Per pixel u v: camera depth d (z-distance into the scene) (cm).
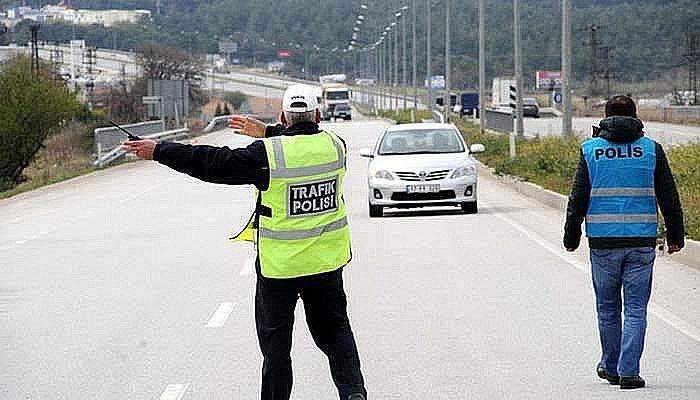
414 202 3888
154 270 2731
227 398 1462
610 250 1486
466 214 3969
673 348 1712
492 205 4366
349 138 10950
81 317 2108
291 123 1266
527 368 1599
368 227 3600
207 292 2369
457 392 1468
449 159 3947
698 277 2436
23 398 1500
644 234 1479
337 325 1280
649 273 1488
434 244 3098
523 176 5259
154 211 4469
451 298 2208
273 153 1230
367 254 2905
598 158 1491
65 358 1747
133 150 1205
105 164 8150
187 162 1208
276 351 1260
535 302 2147
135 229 3769
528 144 6900
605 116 1537
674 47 19938
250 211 4353
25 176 7931
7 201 5562
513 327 1903
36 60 10912
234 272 2664
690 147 4784
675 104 15675
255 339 1850
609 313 1505
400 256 2853
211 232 3597
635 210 1484
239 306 2181
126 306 2217
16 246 3378
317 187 1244
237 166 1218
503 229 3456
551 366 1609
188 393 1496
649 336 1806
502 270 2577
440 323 1952
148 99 10600
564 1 5972
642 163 1484
